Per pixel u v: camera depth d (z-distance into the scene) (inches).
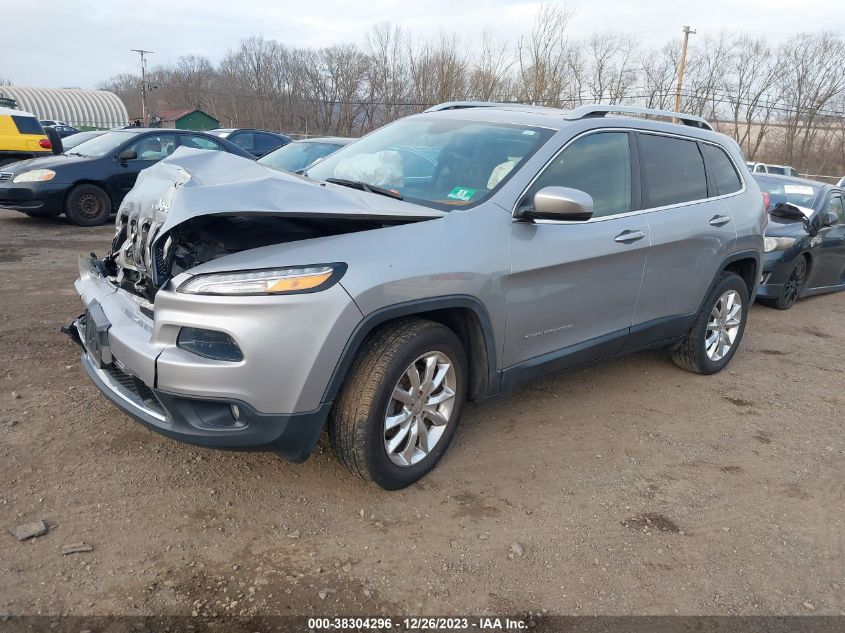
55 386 156.2
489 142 144.0
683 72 1510.8
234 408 103.7
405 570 102.1
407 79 1696.6
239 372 98.7
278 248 104.7
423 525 113.4
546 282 134.2
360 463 113.2
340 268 103.7
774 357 223.9
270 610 92.0
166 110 2716.5
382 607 94.2
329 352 102.7
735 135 1899.6
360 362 110.7
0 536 102.3
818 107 1827.0
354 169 151.5
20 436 132.1
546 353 141.3
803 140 1877.5
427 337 115.6
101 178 395.5
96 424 139.1
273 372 99.9
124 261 125.7
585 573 104.7
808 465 146.3
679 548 112.9
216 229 112.0
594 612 96.5
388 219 112.7
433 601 96.2
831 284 329.1
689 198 173.8
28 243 335.3
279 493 119.5
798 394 189.5
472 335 127.1
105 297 124.7
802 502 130.7
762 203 202.4
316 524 111.7
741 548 114.3
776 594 103.3
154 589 94.2
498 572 103.3
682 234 165.5
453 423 127.9
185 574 97.7
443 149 146.2
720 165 188.9
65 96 1732.3
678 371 198.7
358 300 103.9
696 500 128.3
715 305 189.3
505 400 167.9
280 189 108.2
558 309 139.1
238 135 513.7
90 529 106.0
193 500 115.6
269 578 98.0
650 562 108.7
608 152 152.3
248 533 108.0
